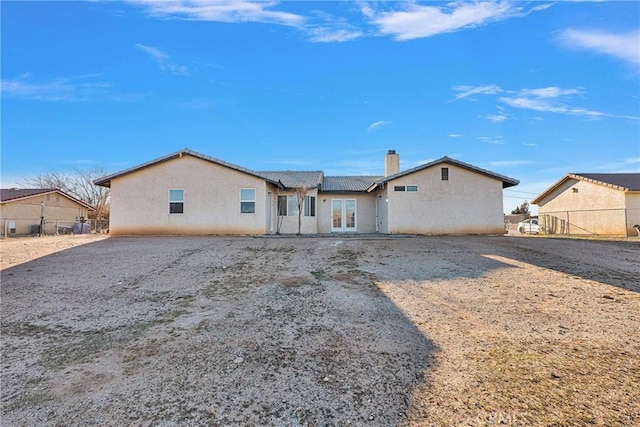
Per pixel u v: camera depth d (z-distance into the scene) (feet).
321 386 9.35
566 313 15.64
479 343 12.31
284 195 57.93
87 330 13.91
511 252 32.04
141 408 8.30
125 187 48.29
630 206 61.26
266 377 9.88
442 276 22.97
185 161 48.67
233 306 16.99
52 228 87.10
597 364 10.53
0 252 32.24
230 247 34.78
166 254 30.94
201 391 9.11
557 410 8.07
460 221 51.55
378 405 8.38
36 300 18.02
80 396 8.90
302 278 22.65
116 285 21.02
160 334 13.42
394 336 13.06
